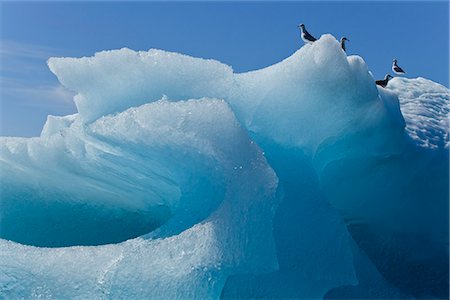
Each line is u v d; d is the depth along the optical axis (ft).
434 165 51.13
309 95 44.04
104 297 37.68
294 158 44.16
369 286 41.32
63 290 38.17
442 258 49.42
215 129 39.96
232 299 37.04
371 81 45.24
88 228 53.06
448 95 59.98
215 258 37.78
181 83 44.78
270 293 37.73
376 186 49.78
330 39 43.88
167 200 48.49
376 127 46.14
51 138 52.80
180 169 41.86
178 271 37.70
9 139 54.54
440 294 45.03
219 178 39.55
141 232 51.57
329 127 45.24
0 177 54.24
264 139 44.19
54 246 51.80
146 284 37.70
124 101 46.21
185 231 38.14
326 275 39.68
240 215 38.42
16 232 52.54
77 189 54.13
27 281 38.70
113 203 54.08
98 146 45.68
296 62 43.93
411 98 57.93
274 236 39.91
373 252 46.93
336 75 43.50
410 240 49.32
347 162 48.73
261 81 44.80
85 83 47.34
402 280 45.42
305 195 42.55
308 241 40.40
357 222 48.57
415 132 52.60
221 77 44.88
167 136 40.29
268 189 39.04
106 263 38.65
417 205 50.39
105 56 46.50
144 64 45.24
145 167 45.32
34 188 54.54
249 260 38.06
